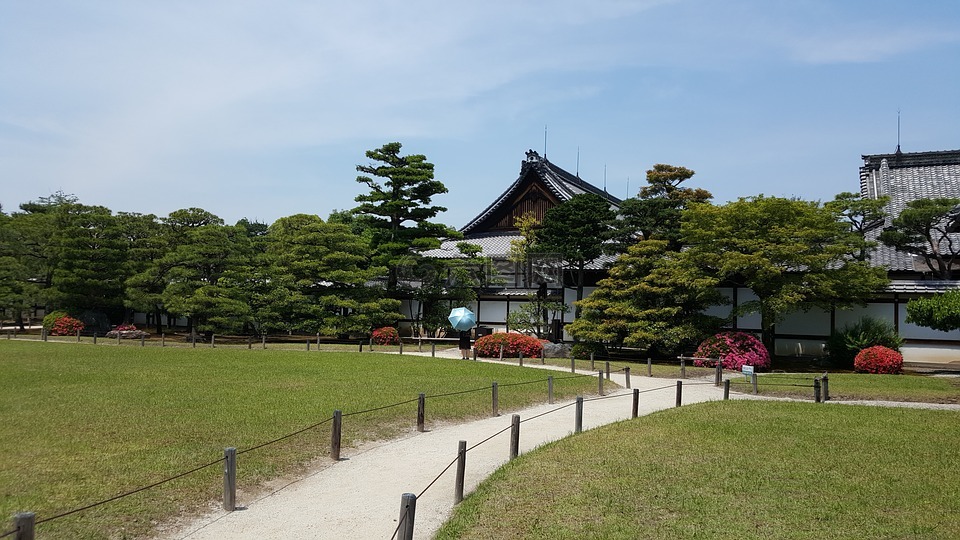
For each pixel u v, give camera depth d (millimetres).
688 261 37656
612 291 39250
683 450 15164
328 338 52000
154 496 11266
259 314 45969
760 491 12086
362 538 9883
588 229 42344
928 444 15961
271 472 13180
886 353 32719
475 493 12078
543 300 46031
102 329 54406
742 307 36656
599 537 9836
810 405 22203
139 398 20312
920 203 35500
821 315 39406
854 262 35781
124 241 50969
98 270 50469
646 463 13977
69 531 9547
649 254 39281
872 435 16969
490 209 57406
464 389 23969
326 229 49094
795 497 11766
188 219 52531
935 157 47594
